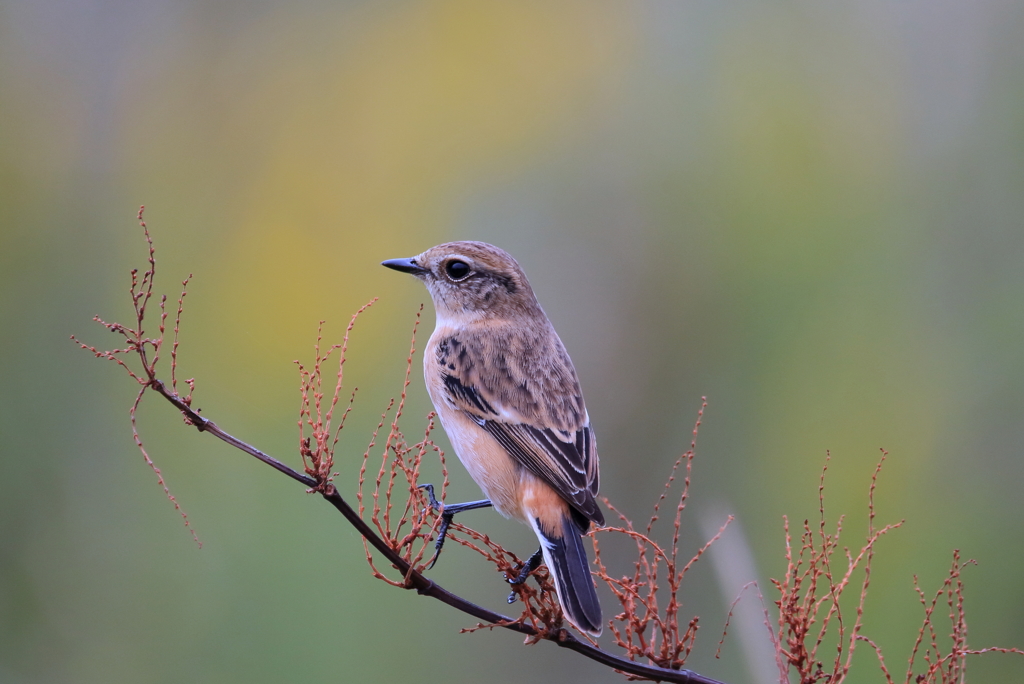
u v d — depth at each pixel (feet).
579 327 49.98
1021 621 36.60
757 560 40.55
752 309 47.60
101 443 40.70
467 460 24.93
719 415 46.42
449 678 39.81
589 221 51.88
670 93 53.31
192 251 51.29
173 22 55.52
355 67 56.29
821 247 47.70
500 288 27.14
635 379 48.65
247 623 36.73
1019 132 47.01
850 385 44.60
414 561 18.52
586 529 23.73
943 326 45.27
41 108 52.60
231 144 54.49
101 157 52.65
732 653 38.52
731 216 49.67
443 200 53.83
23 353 43.06
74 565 37.93
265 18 56.54
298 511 38.70
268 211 53.36
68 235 49.60
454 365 25.67
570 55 55.62
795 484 42.88
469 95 55.62
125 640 36.52
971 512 40.16
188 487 39.91
